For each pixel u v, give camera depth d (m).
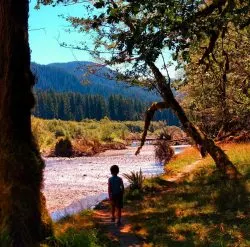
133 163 43.16
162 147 35.00
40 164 8.11
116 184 11.49
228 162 17.84
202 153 21.08
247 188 13.60
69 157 58.56
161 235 9.85
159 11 7.18
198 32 7.69
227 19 7.79
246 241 8.59
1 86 7.98
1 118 7.95
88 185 26.41
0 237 7.24
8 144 7.85
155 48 7.28
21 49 7.94
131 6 6.96
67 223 12.02
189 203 13.13
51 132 86.06
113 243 9.34
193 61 17.78
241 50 17.17
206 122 26.97
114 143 77.31
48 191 24.05
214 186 15.39
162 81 18.67
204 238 9.12
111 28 14.60
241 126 26.62
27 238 7.45
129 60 12.70
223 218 10.76
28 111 8.09
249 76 18.16
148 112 22.19
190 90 23.67
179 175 21.66
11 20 7.86
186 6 7.38
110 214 13.36
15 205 7.52
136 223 11.34
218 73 18.12
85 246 8.34
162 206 13.42
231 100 20.70
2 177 7.72
